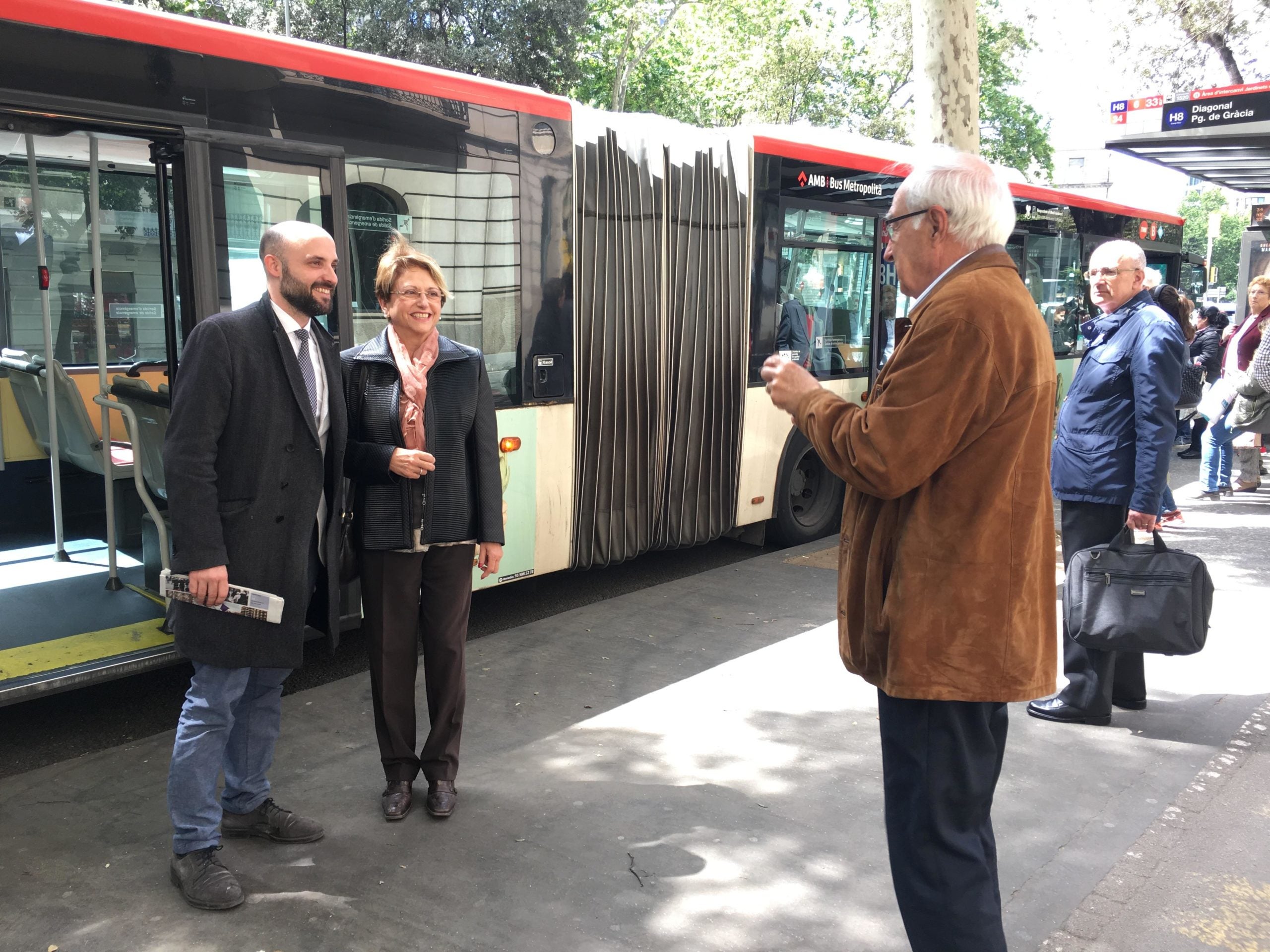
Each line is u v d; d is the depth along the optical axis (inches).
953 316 86.7
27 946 109.1
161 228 168.1
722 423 262.8
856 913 117.0
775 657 203.2
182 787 117.4
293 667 120.0
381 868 125.2
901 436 86.3
